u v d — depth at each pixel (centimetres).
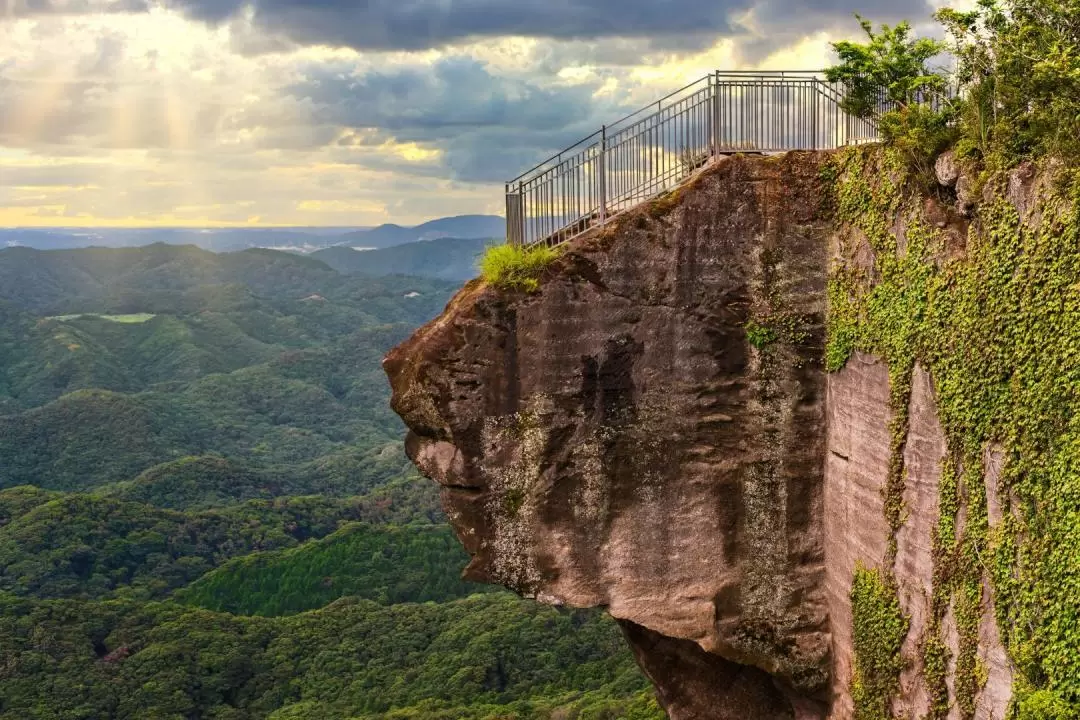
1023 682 800
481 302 1141
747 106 1168
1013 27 959
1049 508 768
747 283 1152
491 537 1177
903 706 1006
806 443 1166
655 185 1177
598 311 1148
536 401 1153
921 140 962
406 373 1175
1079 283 745
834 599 1155
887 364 1012
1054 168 786
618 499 1173
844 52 1144
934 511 934
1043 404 777
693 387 1164
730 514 1178
